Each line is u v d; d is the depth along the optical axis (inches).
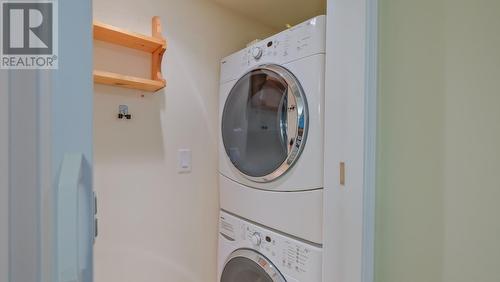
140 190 52.9
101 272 48.5
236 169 54.6
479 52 27.6
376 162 34.6
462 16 28.7
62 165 13.4
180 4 58.3
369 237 33.1
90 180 14.5
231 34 67.2
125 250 51.1
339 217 35.4
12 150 12.4
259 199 49.2
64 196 13.1
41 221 12.9
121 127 50.4
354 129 33.6
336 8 36.1
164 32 55.8
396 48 33.6
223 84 60.3
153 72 53.0
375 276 34.9
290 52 43.7
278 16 70.4
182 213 58.9
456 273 29.2
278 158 45.0
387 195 34.4
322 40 39.3
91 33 14.8
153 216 54.6
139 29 52.2
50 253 13.0
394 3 33.8
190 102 60.0
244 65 53.6
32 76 12.9
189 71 59.8
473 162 28.0
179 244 58.5
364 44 32.7
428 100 31.0
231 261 55.1
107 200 48.9
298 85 41.8
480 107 27.6
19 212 12.5
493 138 26.8
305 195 40.8
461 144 28.8
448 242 29.7
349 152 34.2
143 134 53.1
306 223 40.6
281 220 44.7
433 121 30.7
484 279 27.5
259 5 64.7
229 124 57.8
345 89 34.7
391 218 34.0
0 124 12.2
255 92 50.8
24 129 12.7
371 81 33.0
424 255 31.4
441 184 30.1
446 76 29.8
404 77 32.9
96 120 47.6
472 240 28.2
